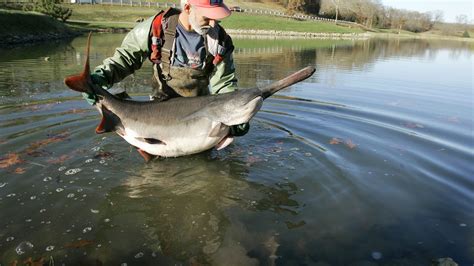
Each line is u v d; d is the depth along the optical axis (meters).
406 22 68.69
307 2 63.44
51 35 23.38
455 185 3.95
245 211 3.48
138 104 4.08
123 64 4.11
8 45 18.62
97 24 33.56
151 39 4.08
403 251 2.95
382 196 3.73
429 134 5.46
